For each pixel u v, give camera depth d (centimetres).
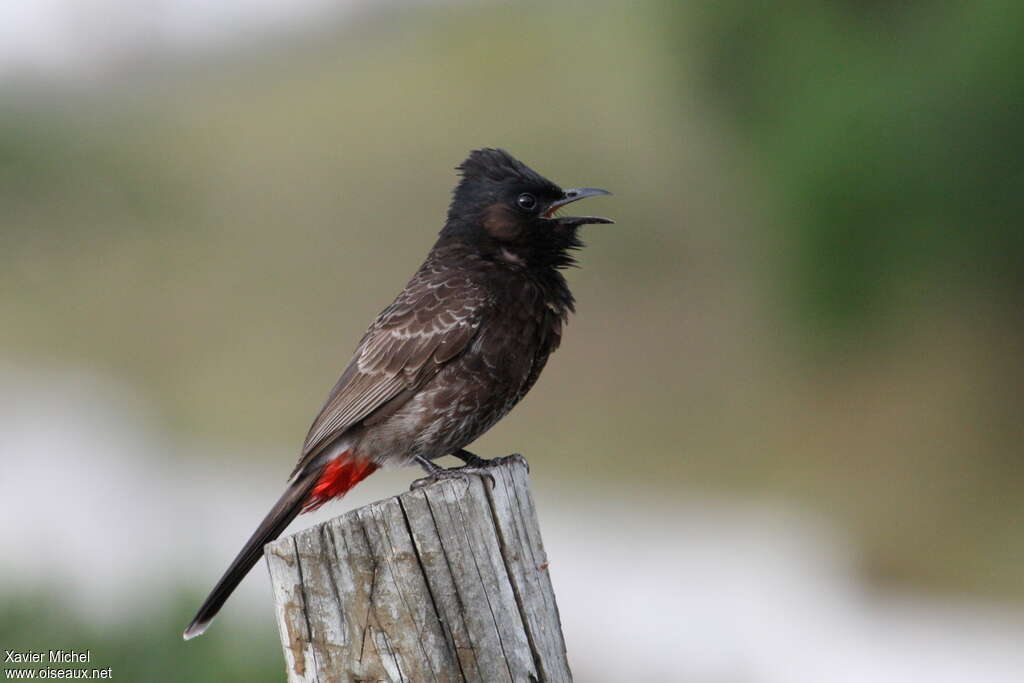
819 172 1684
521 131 2767
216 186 2897
